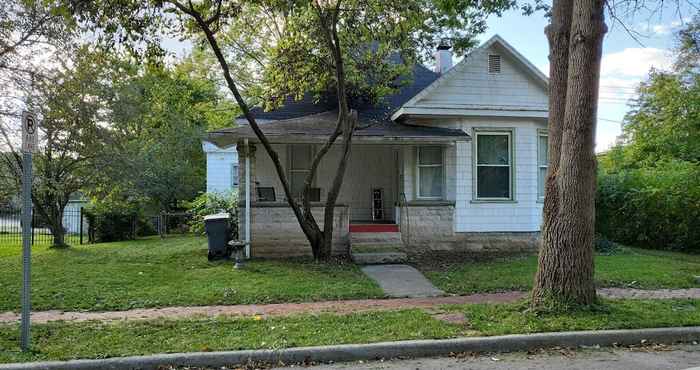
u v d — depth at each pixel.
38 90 14.01
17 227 24.03
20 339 6.14
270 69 14.77
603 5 7.05
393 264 12.01
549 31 7.80
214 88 30.23
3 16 12.97
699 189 14.91
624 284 9.78
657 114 24.22
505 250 14.09
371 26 11.99
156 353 5.70
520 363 5.69
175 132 27.56
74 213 24.09
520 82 14.32
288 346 5.90
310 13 11.89
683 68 21.11
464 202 14.07
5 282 9.79
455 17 12.23
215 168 23.66
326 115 15.20
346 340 6.10
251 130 12.65
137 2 9.87
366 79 15.15
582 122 7.10
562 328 6.51
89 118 15.12
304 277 10.28
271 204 13.02
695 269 11.27
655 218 15.80
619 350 6.20
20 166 15.82
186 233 23.45
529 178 14.36
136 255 13.41
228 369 5.61
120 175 16.47
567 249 7.18
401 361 5.82
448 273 10.84
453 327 6.64
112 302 8.37
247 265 11.52
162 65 10.71
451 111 13.85
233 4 11.04
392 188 15.83
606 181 17.52
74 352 5.73
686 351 6.16
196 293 8.91
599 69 7.13
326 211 12.40
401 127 13.91
